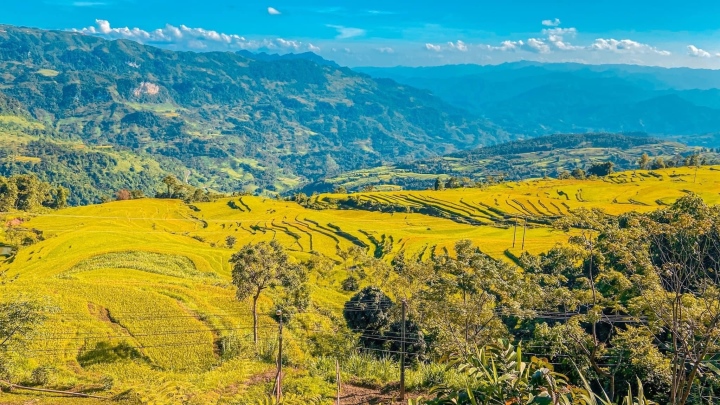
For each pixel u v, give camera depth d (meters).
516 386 10.33
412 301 44.16
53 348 39.50
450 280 38.66
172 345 41.84
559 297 30.31
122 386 33.16
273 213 167.00
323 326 50.44
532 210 151.88
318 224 148.38
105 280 59.84
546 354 29.45
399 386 29.28
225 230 143.00
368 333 48.38
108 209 159.50
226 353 40.78
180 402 28.73
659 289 21.84
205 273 78.50
